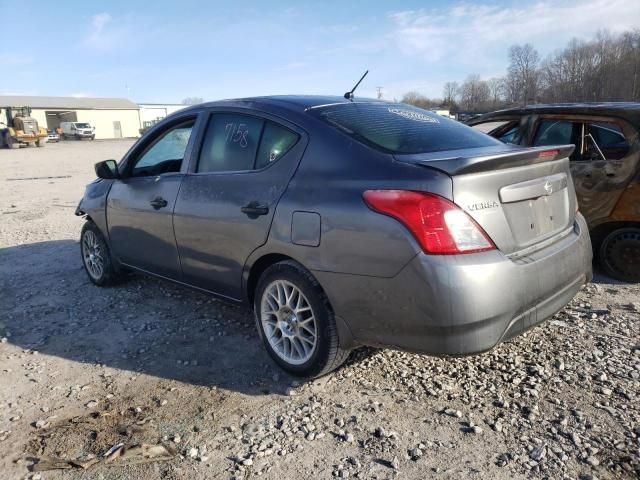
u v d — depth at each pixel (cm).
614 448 264
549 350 368
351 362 362
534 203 308
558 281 309
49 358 388
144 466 265
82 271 604
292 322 336
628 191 484
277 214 329
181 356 384
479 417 295
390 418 297
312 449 273
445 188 268
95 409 318
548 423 286
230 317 452
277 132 353
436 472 253
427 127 357
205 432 291
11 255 691
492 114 604
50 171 2023
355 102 383
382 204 280
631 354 358
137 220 455
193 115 422
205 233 384
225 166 382
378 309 287
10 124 4253
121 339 416
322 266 305
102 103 7700
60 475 260
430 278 265
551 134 549
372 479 250
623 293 478
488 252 274
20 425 304
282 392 330
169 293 517
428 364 355
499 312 272
